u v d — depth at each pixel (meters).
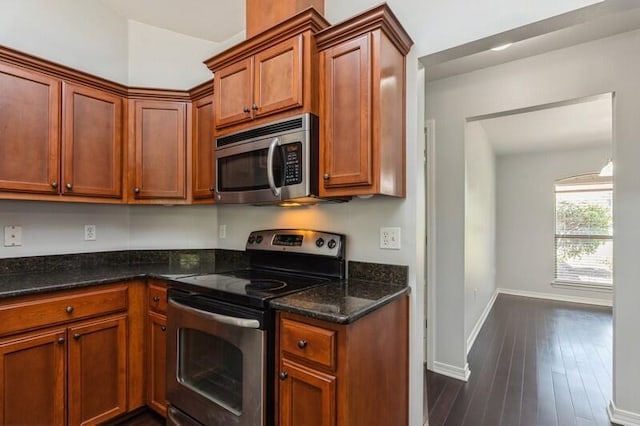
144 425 1.89
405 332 1.60
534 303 5.06
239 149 1.83
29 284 1.65
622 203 2.03
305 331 1.22
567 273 5.35
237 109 1.83
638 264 1.99
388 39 1.49
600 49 2.09
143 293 1.98
